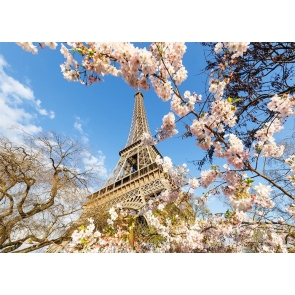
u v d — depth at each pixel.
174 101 3.54
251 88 4.18
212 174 3.99
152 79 3.45
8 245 7.75
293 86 3.44
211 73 4.11
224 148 3.85
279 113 3.52
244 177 3.85
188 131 4.16
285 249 5.05
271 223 4.67
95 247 5.25
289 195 3.44
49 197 10.48
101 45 3.13
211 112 3.57
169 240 6.36
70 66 3.36
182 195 5.29
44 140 10.53
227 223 5.24
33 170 10.02
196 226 5.77
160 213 6.75
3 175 9.86
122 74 3.31
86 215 9.27
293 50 3.74
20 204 8.92
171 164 5.43
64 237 8.05
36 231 9.32
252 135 4.42
